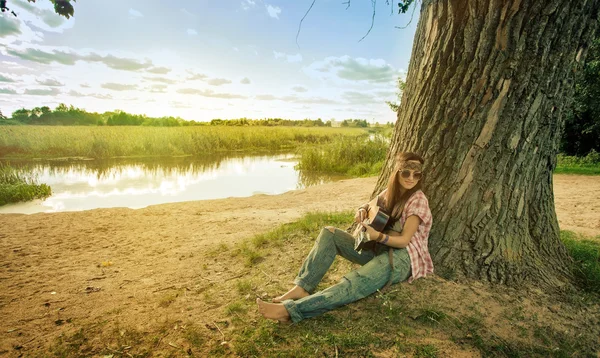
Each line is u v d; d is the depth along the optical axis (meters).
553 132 3.02
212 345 2.36
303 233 4.39
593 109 14.31
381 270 2.65
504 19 2.72
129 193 10.34
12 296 3.23
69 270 3.91
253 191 11.06
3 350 2.38
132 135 21.56
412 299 2.69
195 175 13.87
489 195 2.96
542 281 2.92
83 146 18.48
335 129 51.06
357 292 2.58
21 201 9.16
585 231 4.80
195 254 4.22
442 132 3.07
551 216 3.28
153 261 4.14
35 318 2.82
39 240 5.19
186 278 3.51
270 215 6.38
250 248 4.12
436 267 3.04
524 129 2.86
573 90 3.00
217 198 9.39
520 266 2.99
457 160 3.01
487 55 2.82
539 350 2.27
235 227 5.50
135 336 2.50
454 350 2.26
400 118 3.64
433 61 3.12
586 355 2.25
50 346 2.40
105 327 2.64
